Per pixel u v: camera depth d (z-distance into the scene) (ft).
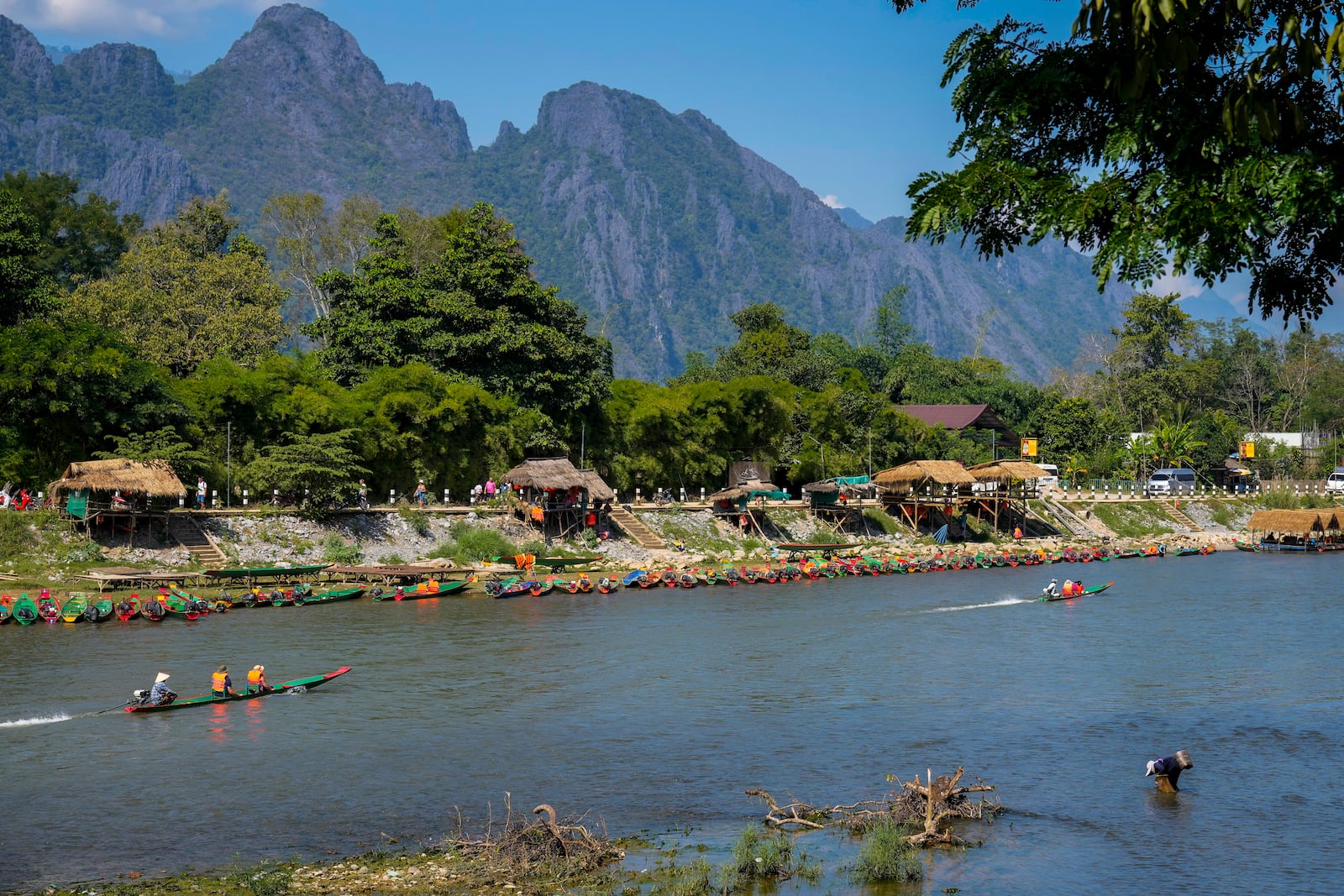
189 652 157.28
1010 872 79.77
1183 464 465.47
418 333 278.26
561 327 306.55
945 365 561.02
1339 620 201.46
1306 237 54.13
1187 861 82.17
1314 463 532.73
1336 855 83.41
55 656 153.28
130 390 219.61
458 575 228.43
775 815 90.68
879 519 335.67
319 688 138.10
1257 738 116.47
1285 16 43.68
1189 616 206.18
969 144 56.34
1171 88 49.21
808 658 160.04
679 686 140.77
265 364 252.01
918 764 106.63
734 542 289.74
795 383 407.03
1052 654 164.66
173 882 77.41
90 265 375.45
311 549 227.61
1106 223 55.26
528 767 105.40
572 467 266.16
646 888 76.28
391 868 79.92
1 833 86.94
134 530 208.95
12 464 209.56
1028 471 344.69
